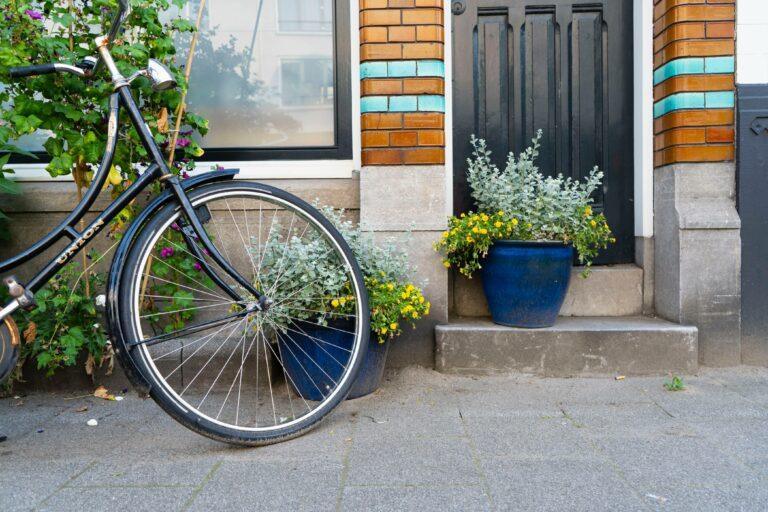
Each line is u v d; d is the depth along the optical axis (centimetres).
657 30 356
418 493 199
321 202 350
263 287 276
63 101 296
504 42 379
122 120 288
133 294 227
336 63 367
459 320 354
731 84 334
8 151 338
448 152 369
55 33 303
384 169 333
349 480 209
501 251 322
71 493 201
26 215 337
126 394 313
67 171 294
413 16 329
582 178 379
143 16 291
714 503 191
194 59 370
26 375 315
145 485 207
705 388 304
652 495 196
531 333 323
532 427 256
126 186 317
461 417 269
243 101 371
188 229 250
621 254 380
